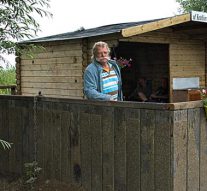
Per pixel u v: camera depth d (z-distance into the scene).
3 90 10.39
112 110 4.25
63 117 4.84
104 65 4.61
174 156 3.74
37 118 5.24
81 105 4.60
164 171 3.80
